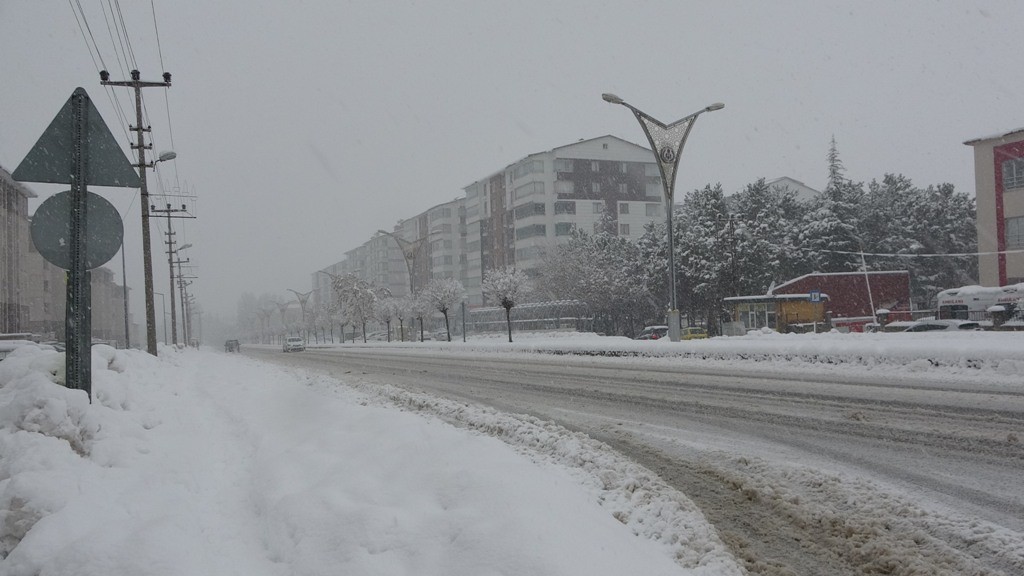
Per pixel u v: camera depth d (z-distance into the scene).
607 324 51.44
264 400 10.05
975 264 55.81
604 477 5.03
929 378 10.88
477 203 92.56
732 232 44.53
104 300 93.88
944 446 5.91
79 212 5.29
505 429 7.49
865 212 55.72
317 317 114.44
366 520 3.38
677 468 5.61
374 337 86.75
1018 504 4.26
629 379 13.40
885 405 8.31
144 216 25.41
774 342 18.47
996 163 39.50
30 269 63.47
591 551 3.03
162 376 12.94
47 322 67.19
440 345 39.00
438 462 4.56
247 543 3.64
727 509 4.48
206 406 10.20
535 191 76.44
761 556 3.67
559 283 54.34
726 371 14.12
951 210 56.47
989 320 30.78
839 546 3.78
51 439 4.24
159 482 4.51
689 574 3.09
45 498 3.55
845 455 5.74
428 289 57.62
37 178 5.24
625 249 56.28
